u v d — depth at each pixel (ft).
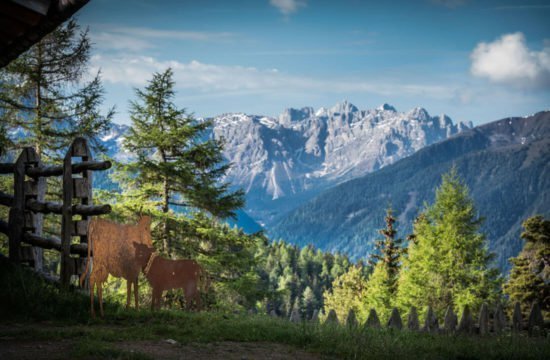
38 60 60.49
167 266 28.78
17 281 29.09
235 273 63.93
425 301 96.02
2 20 22.38
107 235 27.09
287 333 25.08
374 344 24.04
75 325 24.63
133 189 66.23
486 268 96.07
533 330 40.55
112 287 54.29
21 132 60.54
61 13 21.01
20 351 19.06
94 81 62.64
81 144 31.65
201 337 22.90
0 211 52.75
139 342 21.53
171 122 64.39
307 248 611.06
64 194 31.50
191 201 65.51
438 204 100.37
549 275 134.92
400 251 145.79
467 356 26.00
